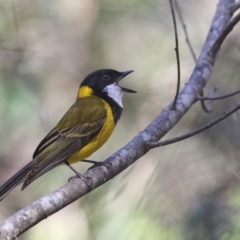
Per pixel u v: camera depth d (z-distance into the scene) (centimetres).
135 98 1252
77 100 1038
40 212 741
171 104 954
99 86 1033
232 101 1125
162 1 1388
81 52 1595
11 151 1554
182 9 1380
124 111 1243
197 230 994
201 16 1381
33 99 1395
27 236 1435
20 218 715
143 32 1395
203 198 1023
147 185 1049
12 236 692
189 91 981
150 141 887
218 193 1028
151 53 1342
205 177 1050
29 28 1477
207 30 1366
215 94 1135
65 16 1584
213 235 979
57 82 1584
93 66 1563
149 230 1022
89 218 1151
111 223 1116
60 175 1286
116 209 1130
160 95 1252
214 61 1055
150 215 1033
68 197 792
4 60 1390
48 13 1516
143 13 1389
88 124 971
